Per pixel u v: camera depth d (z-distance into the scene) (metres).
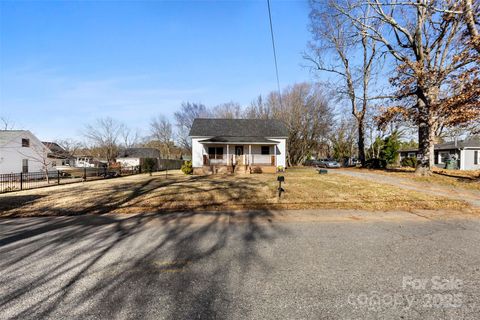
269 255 3.81
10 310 2.48
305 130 34.50
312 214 6.43
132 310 2.45
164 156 58.47
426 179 12.59
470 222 5.69
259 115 39.50
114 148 43.94
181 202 7.71
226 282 2.99
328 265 3.44
